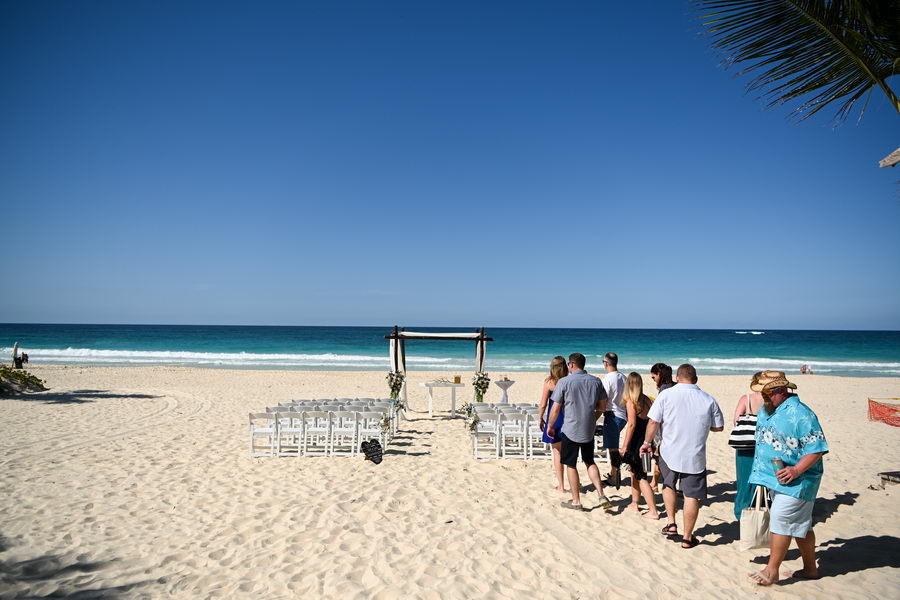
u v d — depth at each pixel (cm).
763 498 427
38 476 684
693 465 481
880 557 463
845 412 1460
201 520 542
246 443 915
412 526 535
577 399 585
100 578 413
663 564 452
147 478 688
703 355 5175
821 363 4091
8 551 457
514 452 878
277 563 446
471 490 660
